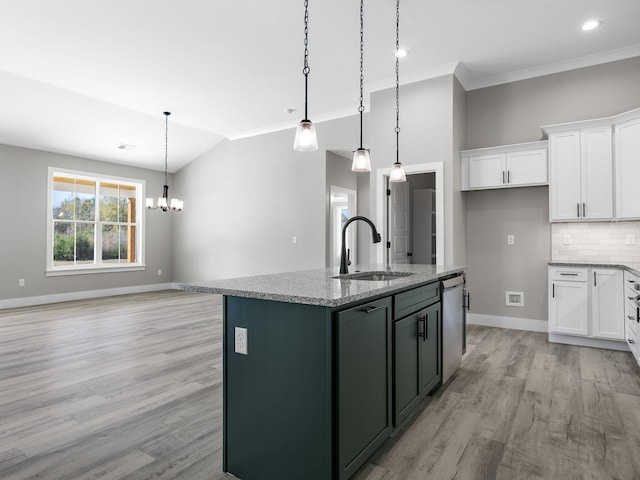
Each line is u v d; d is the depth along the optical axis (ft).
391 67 14.38
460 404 8.25
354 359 5.38
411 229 21.12
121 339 13.44
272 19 11.27
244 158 23.26
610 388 9.09
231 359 5.91
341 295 5.08
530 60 13.84
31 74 14.97
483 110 15.51
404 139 15.21
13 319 16.81
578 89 13.82
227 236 24.13
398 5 10.58
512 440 6.79
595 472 5.85
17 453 6.35
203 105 18.38
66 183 22.43
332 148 19.74
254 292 5.45
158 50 13.10
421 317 7.73
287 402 5.32
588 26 11.64
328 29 11.82
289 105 18.40
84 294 22.72
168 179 26.99
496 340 13.33
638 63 12.93
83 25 11.53
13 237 20.06
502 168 14.37
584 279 12.39
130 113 19.35
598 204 12.53
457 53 13.32
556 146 13.21
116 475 5.77
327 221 20.16
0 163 19.67
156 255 26.48
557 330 12.84
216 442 6.74
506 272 15.11
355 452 5.41
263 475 5.55
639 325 9.53
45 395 8.68
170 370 10.31
